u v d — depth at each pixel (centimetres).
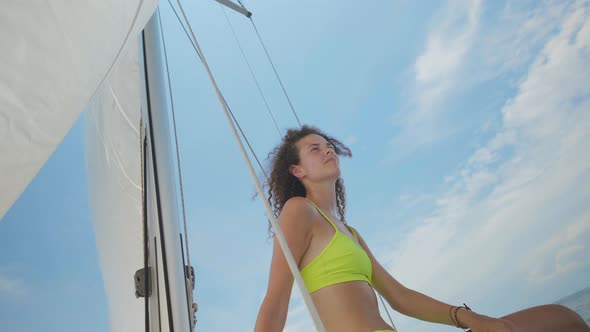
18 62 86
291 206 127
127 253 207
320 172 150
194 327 143
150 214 147
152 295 139
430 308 139
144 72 168
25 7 83
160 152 153
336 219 143
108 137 212
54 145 100
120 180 210
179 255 142
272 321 111
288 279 118
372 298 123
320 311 121
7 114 88
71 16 88
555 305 123
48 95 92
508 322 119
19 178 96
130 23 104
